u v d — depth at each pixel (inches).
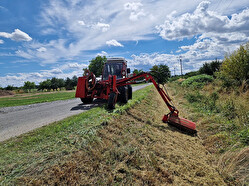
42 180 74.9
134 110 241.4
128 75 347.6
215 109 255.9
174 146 150.3
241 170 116.0
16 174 76.5
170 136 175.9
